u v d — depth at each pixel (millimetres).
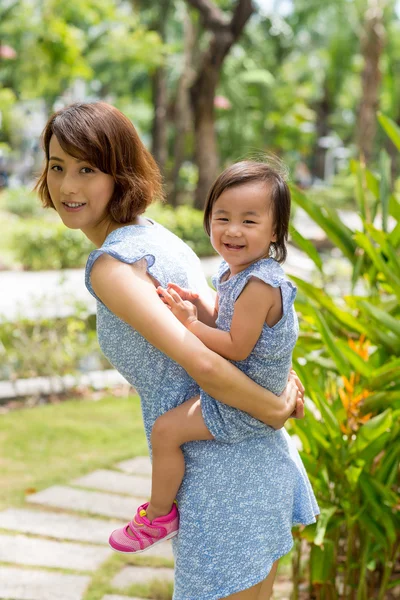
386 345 2707
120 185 1760
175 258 1786
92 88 25812
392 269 2783
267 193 1716
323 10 29000
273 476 1804
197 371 1639
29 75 14281
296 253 11797
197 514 1739
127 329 1738
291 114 26125
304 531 2465
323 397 2490
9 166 25922
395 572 3031
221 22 13086
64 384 5746
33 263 10953
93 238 1885
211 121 14023
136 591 3033
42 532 3525
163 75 18234
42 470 4262
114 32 15672
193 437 1730
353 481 2447
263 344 1697
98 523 3639
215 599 1746
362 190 3107
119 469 4312
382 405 2506
